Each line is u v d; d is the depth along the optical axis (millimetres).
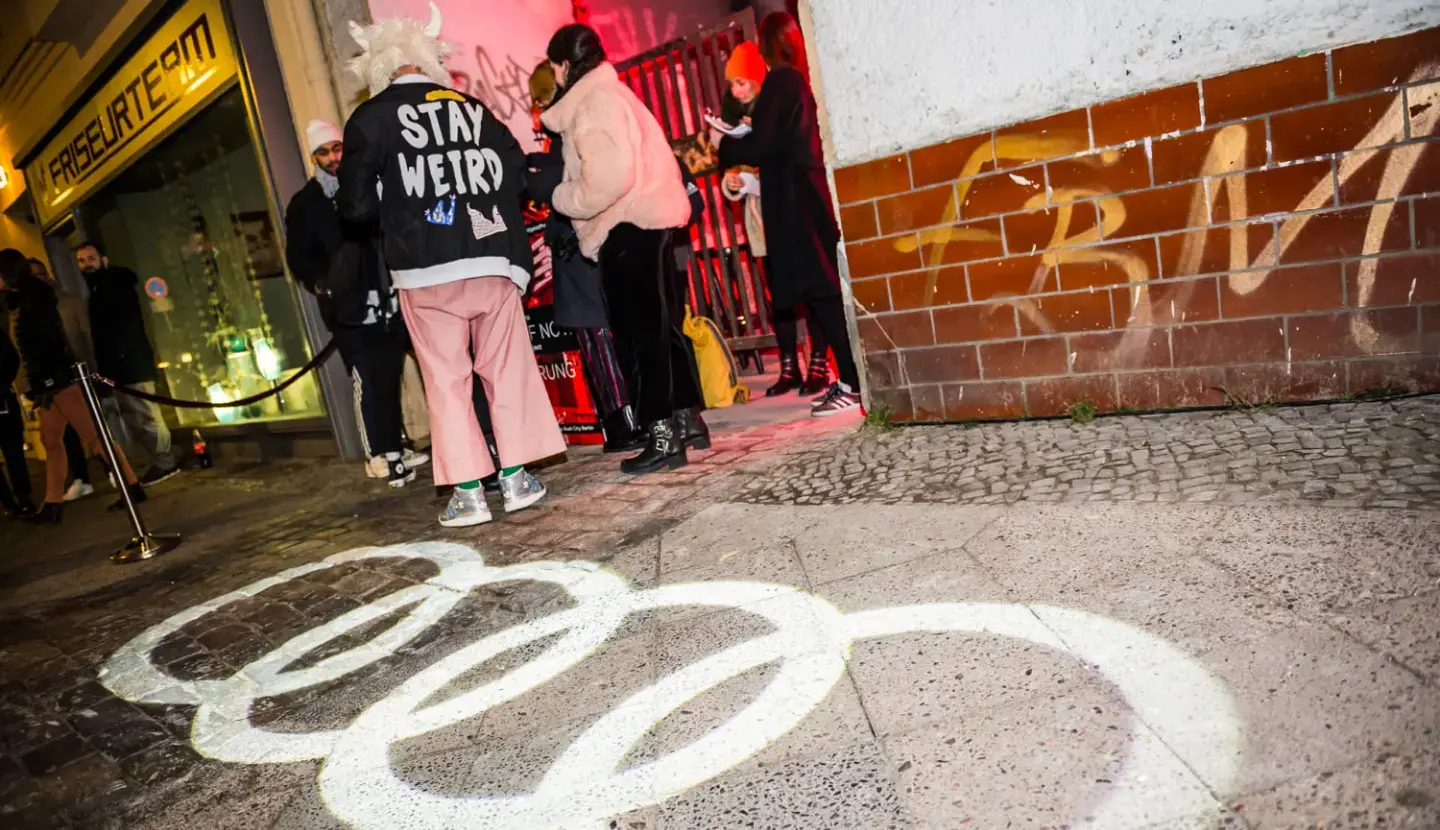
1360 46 2475
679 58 5402
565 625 2330
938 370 3436
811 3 3357
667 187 3564
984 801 1312
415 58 3283
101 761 2148
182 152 7051
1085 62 2869
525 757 1727
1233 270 2791
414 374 5605
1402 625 1504
